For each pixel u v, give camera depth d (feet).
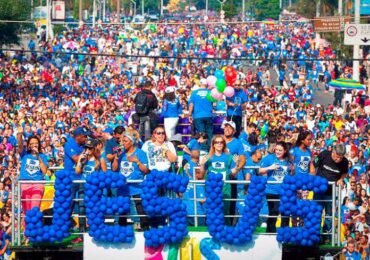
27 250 76.79
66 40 319.27
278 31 397.60
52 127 149.89
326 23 260.21
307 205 77.00
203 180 77.46
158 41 336.70
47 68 237.45
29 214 76.13
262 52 302.25
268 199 78.02
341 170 80.69
